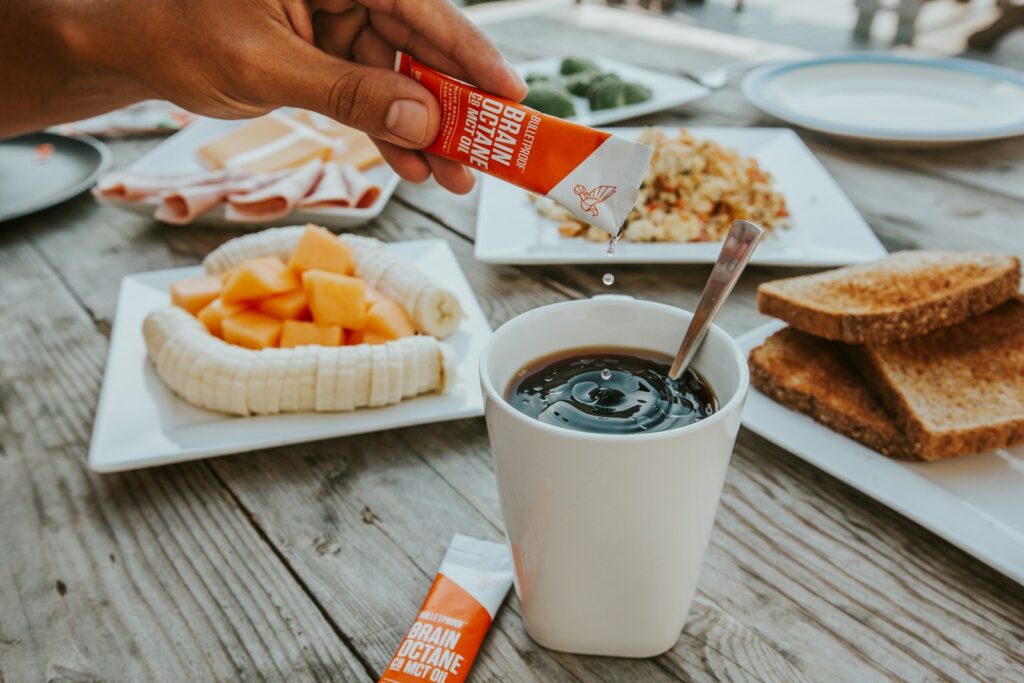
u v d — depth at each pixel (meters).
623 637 0.51
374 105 0.62
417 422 0.75
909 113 1.45
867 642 0.54
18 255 1.16
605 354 0.56
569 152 0.58
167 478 0.71
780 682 0.51
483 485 0.69
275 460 0.73
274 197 1.15
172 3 0.67
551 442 0.42
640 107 1.48
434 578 0.60
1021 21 2.13
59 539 0.65
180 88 0.71
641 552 0.46
